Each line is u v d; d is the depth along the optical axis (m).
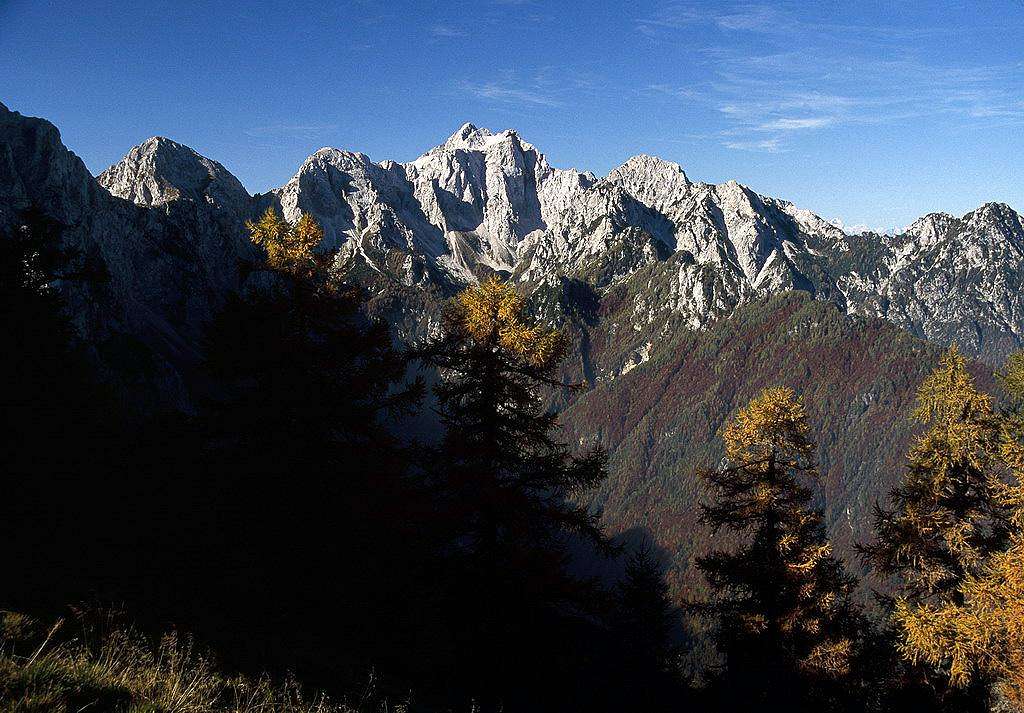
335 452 16.56
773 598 21.17
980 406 18.97
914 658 17.78
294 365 16.23
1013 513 18.19
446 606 15.47
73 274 25.08
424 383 16.64
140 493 16.28
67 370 23.47
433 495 16.06
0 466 16.36
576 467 16.12
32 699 5.93
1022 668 16.00
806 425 21.19
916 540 19.81
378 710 10.14
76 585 10.55
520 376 16.19
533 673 15.55
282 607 13.80
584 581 15.91
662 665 36.28
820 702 20.20
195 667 8.10
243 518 15.53
